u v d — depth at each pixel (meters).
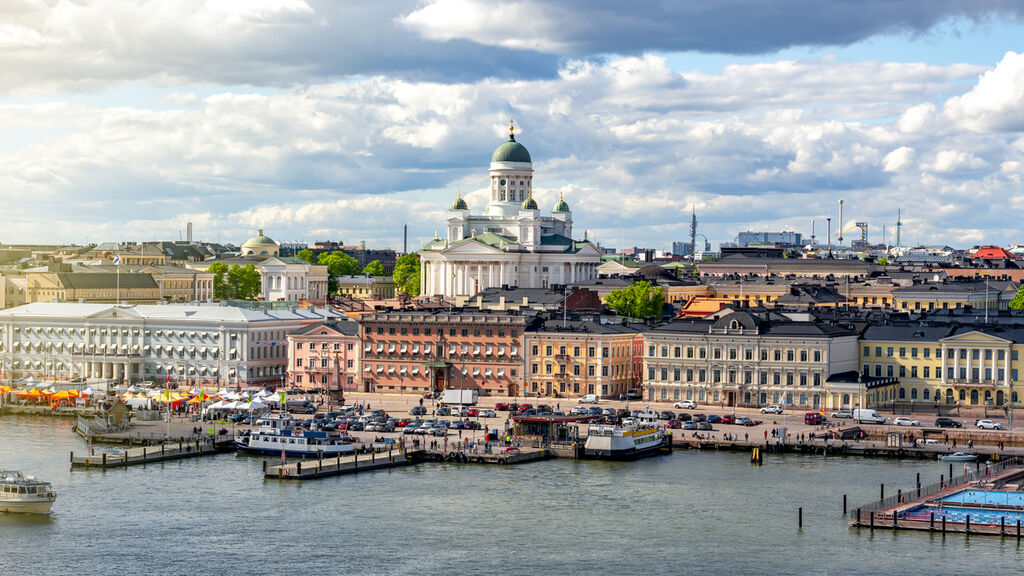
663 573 192.00
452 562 197.75
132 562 198.12
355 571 193.75
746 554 199.75
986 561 194.12
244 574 192.75
